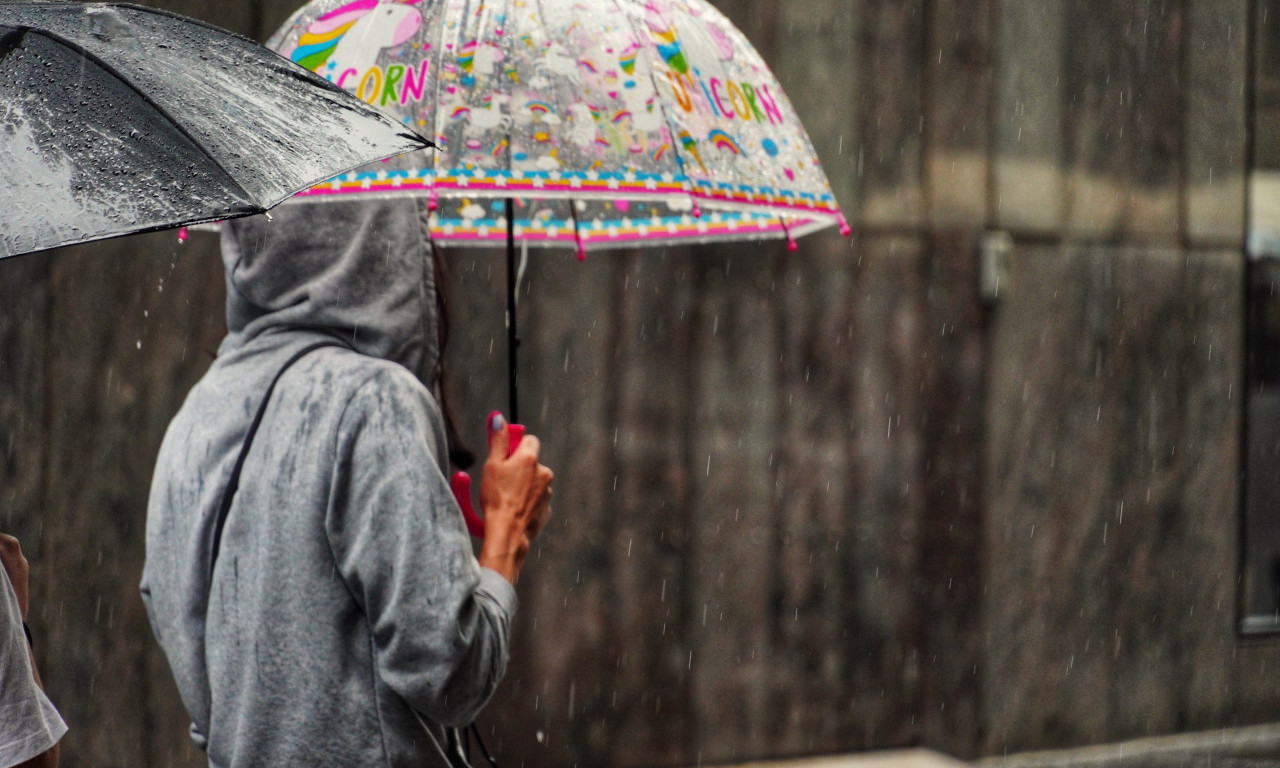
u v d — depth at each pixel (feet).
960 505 57.93
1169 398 60.59
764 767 57.16
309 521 18.53
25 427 45.80
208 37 16.87
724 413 56.65
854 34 58.59
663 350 55.57
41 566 46.06
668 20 21.97
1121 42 59.93
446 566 18.04
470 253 52.21
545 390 53.42
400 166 19.44
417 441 18.58
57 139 13.89
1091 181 59.36
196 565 19.71
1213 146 61.52
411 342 20.35
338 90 16.92
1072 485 58.80
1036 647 57.93
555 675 53.83
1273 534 61.82
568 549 53.93
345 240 20.15
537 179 19.71
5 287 45.55
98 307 46.88
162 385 47.88
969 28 58.18
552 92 20.27
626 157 20.04
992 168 57.36
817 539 58.39
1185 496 60.75
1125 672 59.47
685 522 56.03
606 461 54.60
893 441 59.52
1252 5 62.18
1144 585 59.88
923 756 59.00
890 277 59.41
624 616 54.95
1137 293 60.08
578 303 53.98
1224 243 61.67
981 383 57.26
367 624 18.78
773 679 57.67
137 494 47.52
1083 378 59.00
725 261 56.59
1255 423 62.28
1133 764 58.90
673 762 55.93
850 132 58.54
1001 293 57.06
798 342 57.93
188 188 13.67
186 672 20.10
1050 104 58.59
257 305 20.54
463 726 19.11
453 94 20.10
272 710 18.65
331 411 18.65
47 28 15.33
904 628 59.88
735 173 20.84
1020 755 57.52
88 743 46.62
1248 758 60.34
